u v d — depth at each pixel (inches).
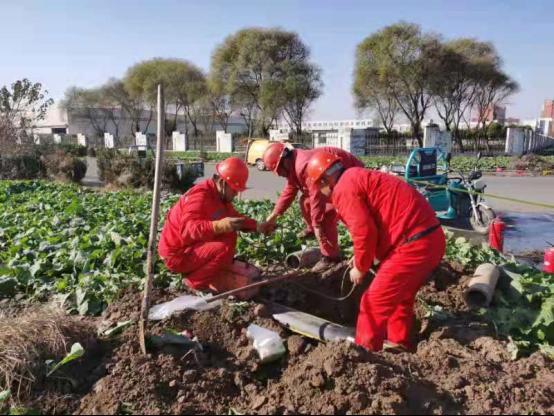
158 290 212.5
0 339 159.9
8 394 146.6
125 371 151.0
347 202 167.0
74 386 153.1
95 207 443.8
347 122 2706.7
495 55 1727.4
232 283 206.2
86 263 253.1
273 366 165.9
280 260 283.9
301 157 230.8
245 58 1988.2
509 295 217.2
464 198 447.5
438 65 1615.4
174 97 2345.0
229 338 177.2
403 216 167.5
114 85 2469.2
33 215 402.9
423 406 136.8
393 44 1610.5
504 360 170.7
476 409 137.6
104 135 2143.2
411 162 449.4
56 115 2667.3
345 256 275.0
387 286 169.5
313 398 140.9
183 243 200.4
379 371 143.0
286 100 1988.2
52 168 848.9
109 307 202.4
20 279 243.4
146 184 727.1
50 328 168.9
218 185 208.7
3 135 872.9
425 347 170.6
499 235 326.0
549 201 636.7
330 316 223.8
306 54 2065.7
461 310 213.6
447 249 279.4
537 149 1947.6
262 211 418.6
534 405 139.7
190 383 149.5
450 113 1813.5
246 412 140.2
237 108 2236.7
